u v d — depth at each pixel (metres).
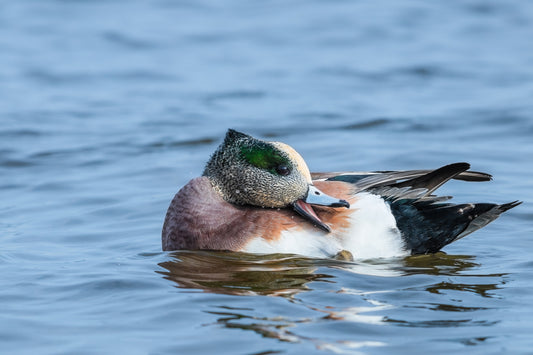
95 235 11.27
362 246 9.88
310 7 28.91
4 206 12.93
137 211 12.38
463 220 10.10
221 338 7.30
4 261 9.94
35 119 18.30
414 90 20.19
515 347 7.06
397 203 10.16
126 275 9.19
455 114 17.95
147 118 18.34
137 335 7.42
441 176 10.13
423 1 29.22
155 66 22.84
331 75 21.73
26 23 26.91
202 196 10.30
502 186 13.23
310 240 9.84
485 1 28.75
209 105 19.30
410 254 10.12
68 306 8.23
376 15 27.70
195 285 8.80
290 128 17.39
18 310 8.12
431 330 7.46
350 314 7.87
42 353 7.07
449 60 22.69
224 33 25.95
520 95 19.19
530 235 10.95
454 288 8.69
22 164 15.30
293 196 10.20
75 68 22.62
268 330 7.47
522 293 8.51
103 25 26.80
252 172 10.30
